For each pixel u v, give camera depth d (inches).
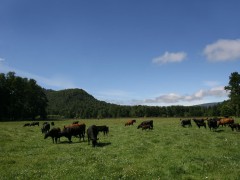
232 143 1042.1
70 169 664.4
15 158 837.2
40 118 5905.5
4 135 1540.4
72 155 855.7
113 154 845.2
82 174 619.8
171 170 636.1
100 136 1405.0
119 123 2918.3
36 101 5674.2
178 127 1877.5
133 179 580.4
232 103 4207.7
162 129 1716.3
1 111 5059.1
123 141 1136.2
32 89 5620.1
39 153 920.9
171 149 904.9
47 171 658.8
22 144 1144.8
